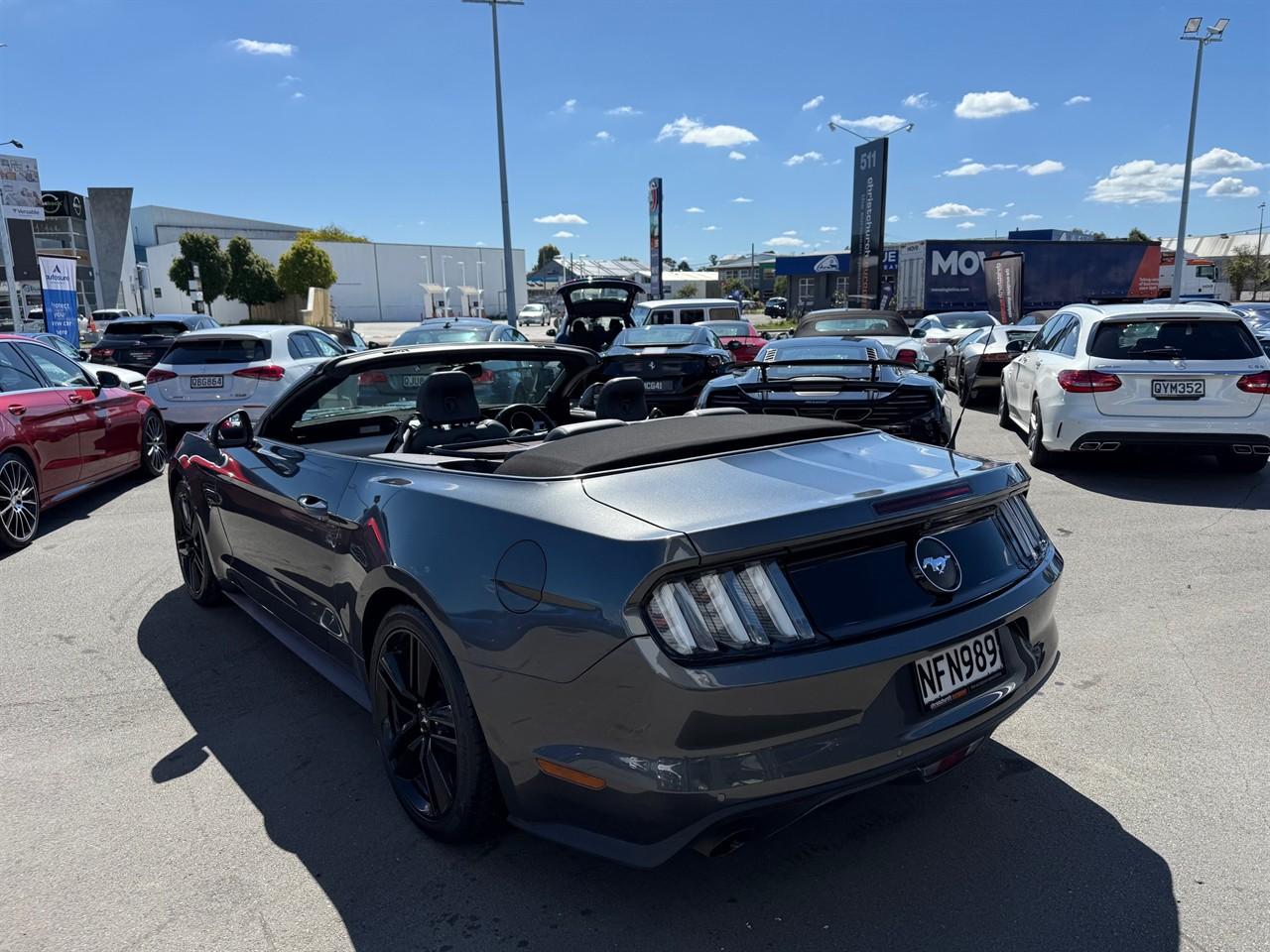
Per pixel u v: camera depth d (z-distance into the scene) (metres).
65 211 59.25
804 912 2.29
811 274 49.94
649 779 1.96
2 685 3.77
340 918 2.29
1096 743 3.16
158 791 2.92
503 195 23.84
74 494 6.74
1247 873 2.41
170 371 9.37
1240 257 59.84
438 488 2.62
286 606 3.56
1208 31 26.16
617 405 3.88
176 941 2.21
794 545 2.05
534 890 2.40
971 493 2.40
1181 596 4.69
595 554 2.05
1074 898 2.32
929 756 2.17
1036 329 12.96
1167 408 7.09
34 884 2.45
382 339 44.22
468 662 2.28
